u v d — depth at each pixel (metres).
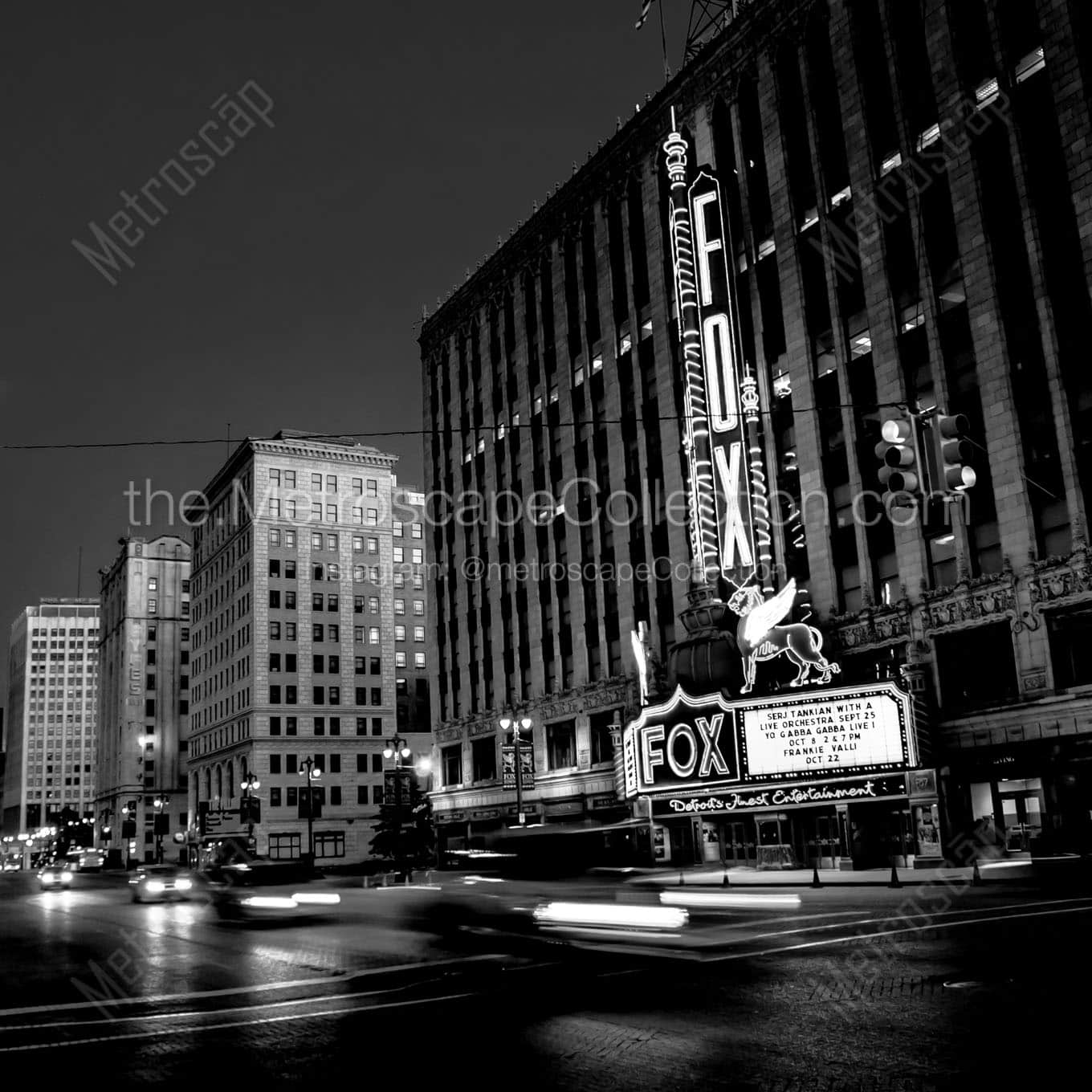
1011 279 38.44
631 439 58.91
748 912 23.31
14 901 50.88
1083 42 36.53
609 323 61.22
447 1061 9.95
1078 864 30.89
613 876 40.41
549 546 65.94
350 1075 9.59
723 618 47.03
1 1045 11.83
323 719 117.56
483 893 36.41
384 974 16.28
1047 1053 8.99
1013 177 38.59
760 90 50.59
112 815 167.12
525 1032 11.13
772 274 49.75
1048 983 12.06
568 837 42.34
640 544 57.81
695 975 14.38
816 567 45.09
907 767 37.97
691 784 44.06
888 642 41.19
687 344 48.84
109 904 42.88
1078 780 34.34
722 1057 9.59
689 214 49.59
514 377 71.88
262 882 34.12
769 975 14.01
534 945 18.94
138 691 163.25
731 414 47.38
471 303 78.19
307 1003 13.86
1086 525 35.09
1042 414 36.97
